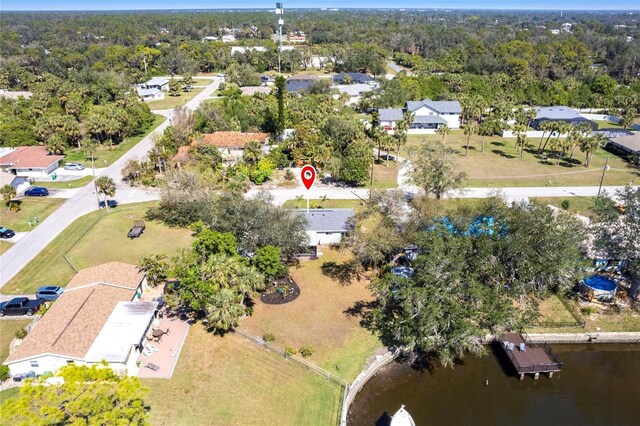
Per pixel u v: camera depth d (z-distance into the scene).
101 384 28.02
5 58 192.38
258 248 52.38
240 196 59.81
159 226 65.88
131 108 117.56
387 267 54.28
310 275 54.38
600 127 124.94
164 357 39.97
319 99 134.88
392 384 40.03
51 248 58.78
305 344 42.72
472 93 151.62
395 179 86.62
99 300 42.91
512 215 44.75
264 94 138.25
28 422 24.83
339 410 35.84
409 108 126.38
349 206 73.38
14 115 112.50
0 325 44.25
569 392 40.25
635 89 158.50
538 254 41.62
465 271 40.25
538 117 123.81
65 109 122.75
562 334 45.28
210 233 48.62
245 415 34.84
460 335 37.25
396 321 41.78
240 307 43.00
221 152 91.75
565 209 72.69
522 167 95.19
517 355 42.16
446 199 75.38
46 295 47.56
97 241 60.88
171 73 197.50
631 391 40.53
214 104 122.38
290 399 36.56
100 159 94.88
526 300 42.62
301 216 57.28
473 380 40.88
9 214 68.50
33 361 36.53
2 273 52.97
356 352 42.12
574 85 156.75
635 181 86.88
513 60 183.25
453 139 116.31
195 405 35.38
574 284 48.25
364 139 92.94
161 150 88.25
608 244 49.28
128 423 26.77
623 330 46.16
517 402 39.00
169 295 45.09
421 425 36.34
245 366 39.50
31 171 84.06
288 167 91.44
